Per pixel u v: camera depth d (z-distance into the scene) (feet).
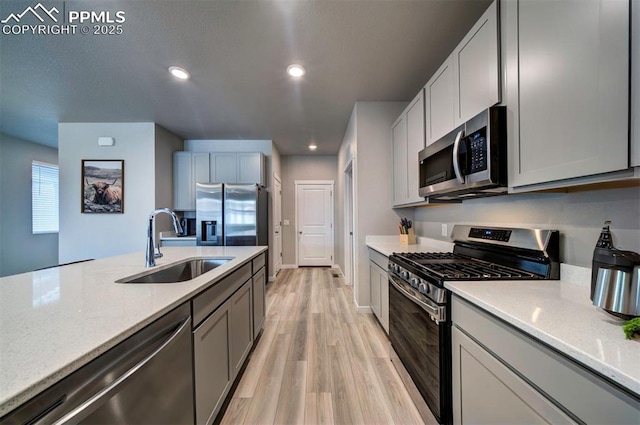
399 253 6.66
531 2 3.37
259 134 13.78
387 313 7.32
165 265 5.57
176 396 3.26
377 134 9.81
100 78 8.04
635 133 2.27
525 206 4.68
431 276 4.26
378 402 5.14
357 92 9.02
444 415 3.93
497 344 2.90
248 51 6.74
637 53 2.24
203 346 4.00
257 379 5.89
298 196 18.44
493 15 4.02
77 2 5.17
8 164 13.75
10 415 1.55
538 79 3.27
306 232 18.47
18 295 3.36
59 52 6.75
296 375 6.03
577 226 3.71
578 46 2.75
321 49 6.66
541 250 4.07
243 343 6.13
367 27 5.89
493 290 3.47
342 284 14.02
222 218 12.58
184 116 11.14
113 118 11.34
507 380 2.74
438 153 5.63
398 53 6.84
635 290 2.22
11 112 10.65
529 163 3.43
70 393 1.90
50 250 15.76
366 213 9.84
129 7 5.29
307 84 8.44
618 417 1.77
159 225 12.26
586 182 2.80
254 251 7.70
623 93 2.34
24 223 14.49
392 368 6.28
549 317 2.55
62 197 11.75
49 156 15.70
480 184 4.15
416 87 8.67
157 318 2.86
